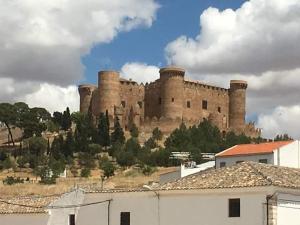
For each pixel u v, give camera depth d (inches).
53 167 5684.1
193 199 1915.6
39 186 4463.6
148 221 2003.0
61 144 6471.5
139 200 2041.1
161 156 6023.6
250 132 7741.1
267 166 2037.4
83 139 6535.4
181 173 3280.0
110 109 7401.6
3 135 7785.4
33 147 6624.0
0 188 4333.2
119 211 2082.9
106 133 6761.8
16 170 6033.5
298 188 1827.0
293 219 1811.0
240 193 1825.8
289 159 3021.7
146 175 5418.3
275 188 1772.9
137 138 6924.2
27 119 7362.2
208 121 7190.0
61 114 7819.9
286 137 6968.5
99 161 6250.0
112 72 7460.6
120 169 5925.2
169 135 7017.7
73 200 2276.1
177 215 1940.2
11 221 2425.0
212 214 1868.8
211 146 6309.1
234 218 1828.2
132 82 7613.2
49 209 2363.4
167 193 1966.0
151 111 7588.6
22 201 2532.0
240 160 3122.5
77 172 5802.2
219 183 1889.8
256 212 1785.2
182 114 7421.3
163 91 7421.3
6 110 7303.2
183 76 7500.0
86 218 2182.6
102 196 2138.3
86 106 7785.4
